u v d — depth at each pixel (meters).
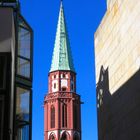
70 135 151.38
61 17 165.62
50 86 159.88
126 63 29.58
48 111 156.25
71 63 162.88
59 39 164.75
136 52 27.42
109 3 34.31
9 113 23.73
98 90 37.12
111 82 33.03
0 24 25.72
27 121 27.69
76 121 155.38
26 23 29.80
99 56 36.97
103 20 35.88
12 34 25.58
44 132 155.38
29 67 28.97
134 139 27.20
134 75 27.73
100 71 36.44
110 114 32.91
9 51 25.05
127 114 28.84
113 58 32.84
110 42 33.75
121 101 30.38
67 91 157.38
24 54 29.00
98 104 36.91
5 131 23.42
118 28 31.66
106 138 33.78
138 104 26.73
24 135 27.22
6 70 24.52
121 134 30.00
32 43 29.70
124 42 30.11
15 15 28.41
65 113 154.50
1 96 23.97
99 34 37.12
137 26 27.31
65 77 159.38
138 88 26.83
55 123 153.00
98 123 36.53
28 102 28.14
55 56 163.50
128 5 29.25
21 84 28.09
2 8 26.12
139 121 26.36
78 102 158.25
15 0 28.19
